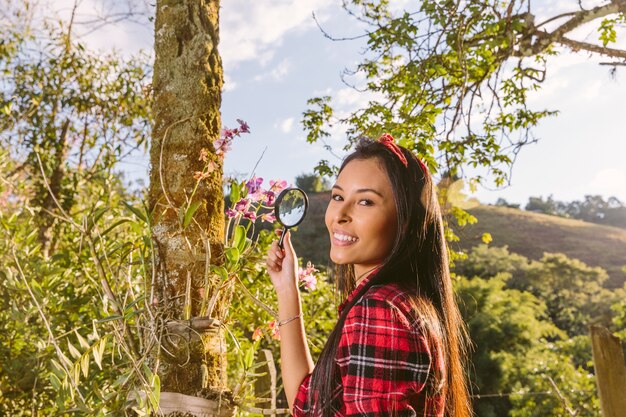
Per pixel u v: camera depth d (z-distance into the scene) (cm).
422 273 121
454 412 118
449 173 407
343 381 107
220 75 203
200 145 190
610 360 338
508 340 1884
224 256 187
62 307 262
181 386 168
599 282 3784
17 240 261
